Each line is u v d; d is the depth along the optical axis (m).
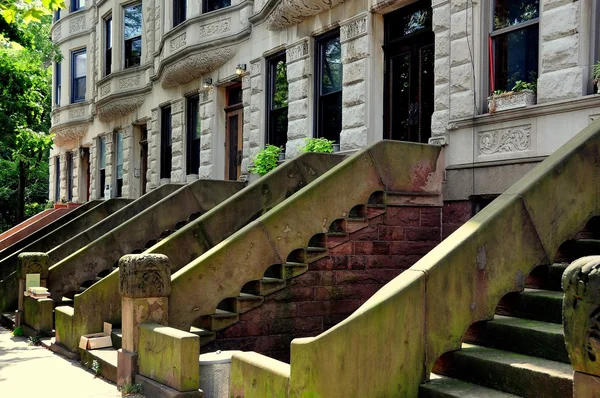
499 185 8.52
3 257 17.36
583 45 7.73
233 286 8.24
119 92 21.20
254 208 10.22
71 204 23.00
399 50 11.24
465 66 9.20
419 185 9.26
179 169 18.19
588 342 3.39
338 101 12.40
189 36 16.30
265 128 14.51
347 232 8.84
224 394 6.82
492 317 5.84
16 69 16.67
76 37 26.33
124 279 7.80
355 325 5.16
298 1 12.33
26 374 8.65
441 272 5.59
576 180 6.41
